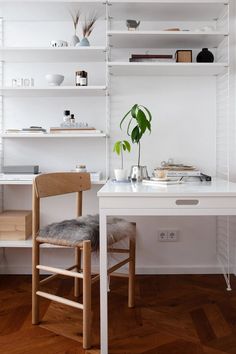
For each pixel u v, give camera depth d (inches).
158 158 91.3
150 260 93.0
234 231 92.1
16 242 79.2
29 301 75.5
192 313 69.1
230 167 90.4
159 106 90.9
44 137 90.9
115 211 55.0
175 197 54.6
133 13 85.4
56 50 80.6
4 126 91.7
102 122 91.3
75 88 81.0
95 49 80.0
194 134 91.0
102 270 55.4
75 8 82.7
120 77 90.6
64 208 93.0
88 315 57.3
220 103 90.5
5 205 92.4
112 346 57.2
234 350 56.1
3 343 58.3
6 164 92.0
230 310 70.4
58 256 93.4
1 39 90.7
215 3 79.8
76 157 91.7
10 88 81.0
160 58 82.7
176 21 90.2
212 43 87.4
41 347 57.1
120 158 91.5
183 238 92.7
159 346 57.2
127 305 72.9
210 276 90.6
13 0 78.4
